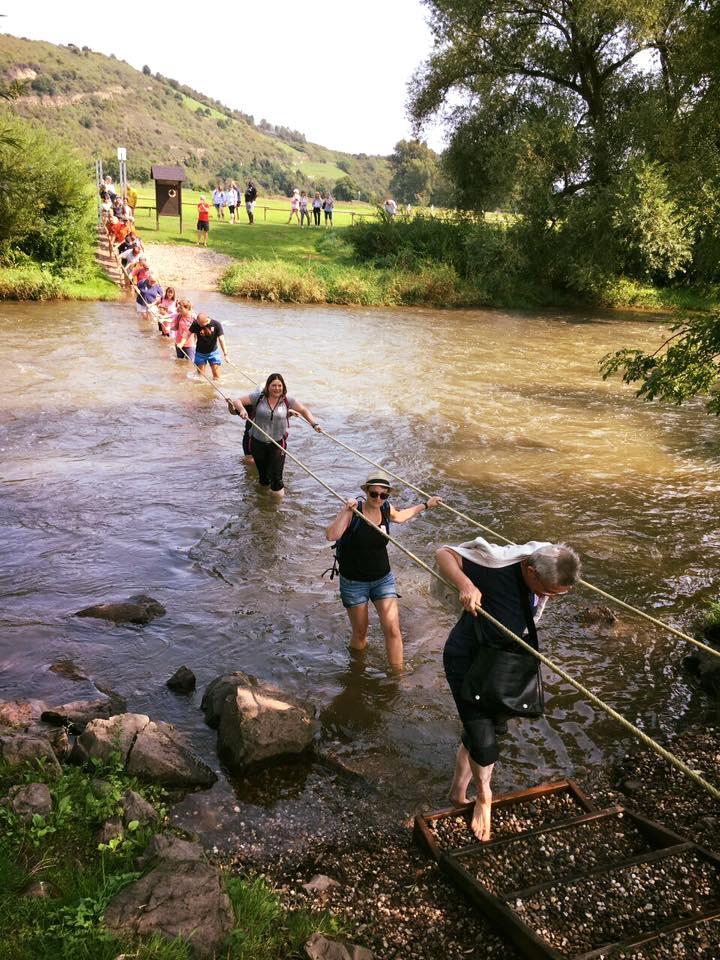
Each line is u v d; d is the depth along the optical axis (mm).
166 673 5902
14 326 20188
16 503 8898
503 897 3609
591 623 6969
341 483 10312
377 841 4328
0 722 4902
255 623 6688
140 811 4164
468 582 4156
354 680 5949
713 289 8617
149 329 20969
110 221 27219
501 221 36406
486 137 35531
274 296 28953
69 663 5887
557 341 24016
